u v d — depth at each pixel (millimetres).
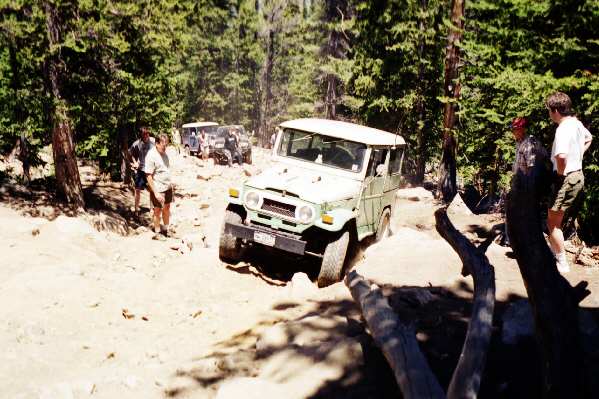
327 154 7566
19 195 9945
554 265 2684
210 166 22734
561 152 4785
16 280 5508
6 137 12016
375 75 20266
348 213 6672
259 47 48469
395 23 19594
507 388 3160
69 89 10789
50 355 4133
